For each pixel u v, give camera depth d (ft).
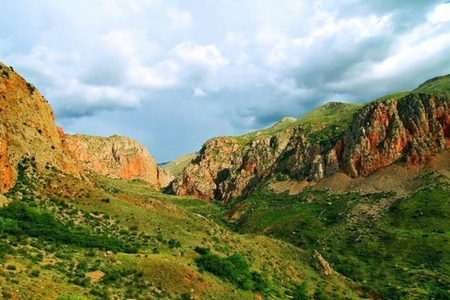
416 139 625.82
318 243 478.59
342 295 307.78
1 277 137.28
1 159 241.55
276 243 387.55
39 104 329.11
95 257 192.44
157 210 328.29
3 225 195.72
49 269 160.86
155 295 177.47
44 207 237.25
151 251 228.43
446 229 441.68
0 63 314.96
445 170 568.41
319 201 624.18
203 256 246.68
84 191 282.77
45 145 301.84
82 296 146.51
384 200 552.41
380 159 637.30
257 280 258.57
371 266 399.24
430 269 371.56
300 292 280.10
